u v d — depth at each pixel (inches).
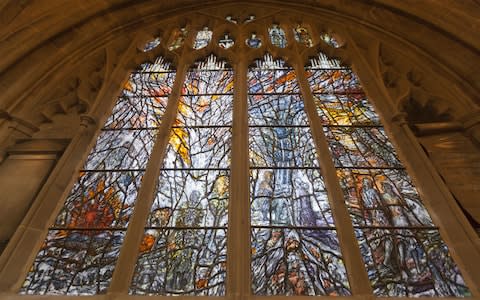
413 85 222.5
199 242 154.3
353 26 269.3
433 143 196.9
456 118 202.5
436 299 128.0
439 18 224.7
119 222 166.6
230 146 196.7
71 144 198.7
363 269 137.6
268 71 251.0
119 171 191.0
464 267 139.3
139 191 172.2
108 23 271.4
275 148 195.5
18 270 144.4
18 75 216.8
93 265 149.0
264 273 140.8
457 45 217.9
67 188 180.2
